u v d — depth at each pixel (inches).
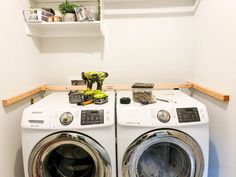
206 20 64.8
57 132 48.8
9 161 54.2
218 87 57.3
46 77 78.4
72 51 77.9
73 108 50.2
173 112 50.4
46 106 52.2
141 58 78.0
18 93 59.1
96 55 78.0
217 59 57.7
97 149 49.5
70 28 74.6
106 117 49.4
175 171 57.4
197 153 51.5
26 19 63.9
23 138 49.6
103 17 73.4
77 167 57.6
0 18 50.4
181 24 76.2
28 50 66.4
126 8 75.4
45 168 53.9
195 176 52.9
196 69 73.6
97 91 56.0
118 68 78.3
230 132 51.9
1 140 50.4
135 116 49.6
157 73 78.4
